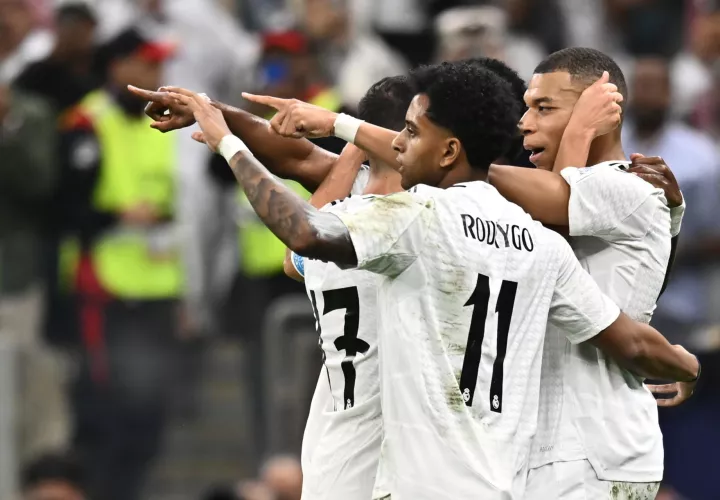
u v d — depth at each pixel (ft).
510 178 43.65
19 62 104.06
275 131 45.42
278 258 93.15
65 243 94.27
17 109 92.27
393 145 43.01
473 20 104.94
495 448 41.06
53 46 97.04
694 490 82.84
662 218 45.03
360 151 48.52
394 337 41.11
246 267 94.12
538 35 119.03
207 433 100.37
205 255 96.68
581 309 43.01
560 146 45.16
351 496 46.14
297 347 89.30
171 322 95.30
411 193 41.19
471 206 41.60
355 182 48.78
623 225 44.32
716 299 90.74
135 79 94.53
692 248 91.56
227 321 96.43
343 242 39.81
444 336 40.96
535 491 43.62
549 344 44.70
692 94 113.50
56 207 93.71
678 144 94.89
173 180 94.94
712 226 91.91
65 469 86.17
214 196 96.99
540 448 43.98
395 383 41.06
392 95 48.73
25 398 92.17
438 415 40.63
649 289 45.14
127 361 94.79
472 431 40.81
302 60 90.53
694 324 90.17
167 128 44.73
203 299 96.07
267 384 90.89
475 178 42.98
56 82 96.17
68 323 94.38
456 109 42.01
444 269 40.93
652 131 95.66
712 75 114.11
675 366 44.42
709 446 82.53
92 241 94.27
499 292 41.52
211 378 100.12
